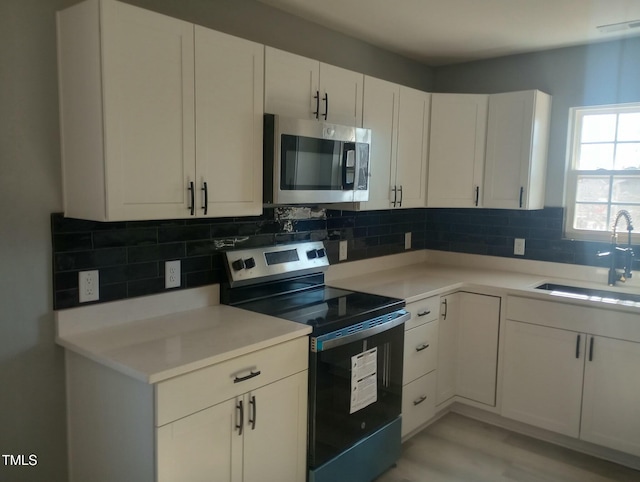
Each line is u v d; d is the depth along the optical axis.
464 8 2.65
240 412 1.90
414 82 3.80
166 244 2.32
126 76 1.80
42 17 1.87
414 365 2.89
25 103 1.86
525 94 3.25
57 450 2.06
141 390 1.70
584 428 2.85
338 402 2.30
